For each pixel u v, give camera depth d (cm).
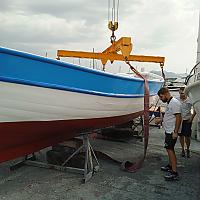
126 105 515
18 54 301
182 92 530
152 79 683
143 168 470
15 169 441
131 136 680
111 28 594
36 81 324
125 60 531
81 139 463
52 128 387
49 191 366
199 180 420
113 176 427
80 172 420
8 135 341
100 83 416
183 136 545
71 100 374
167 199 352
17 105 320
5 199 341
